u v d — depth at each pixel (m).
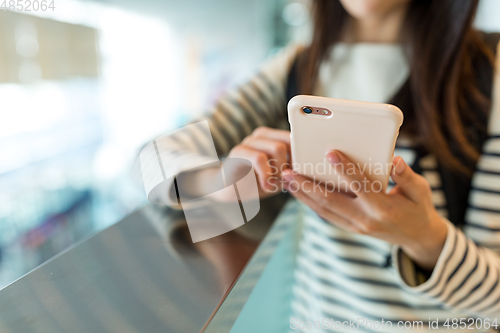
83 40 2.10
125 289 0.30
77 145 2.04
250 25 3.46
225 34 3.51
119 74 2.60
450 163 0.55
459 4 0.54
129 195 2.18
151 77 3.15
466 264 0.42
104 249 0.36
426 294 0.46
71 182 1.92
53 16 1.80
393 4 0.61
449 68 0.55
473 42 0.55
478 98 0.53
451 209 0.56
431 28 0.58
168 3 3.29
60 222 1.76
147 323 0.25
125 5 2.64
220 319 0.27
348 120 0.33
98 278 0.31
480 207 0.52
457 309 0.47
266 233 0.45
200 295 0.29
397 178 0.35
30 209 1.58
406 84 0.62
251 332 0.45
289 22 3.32
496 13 1.43
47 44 1.76
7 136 1.48
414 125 0.59
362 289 0.60
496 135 0.51
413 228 0.39
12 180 1.50
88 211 1.97
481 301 0.44
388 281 0.58
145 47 3.02
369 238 0.60
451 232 0.42
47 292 0.29
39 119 1.70
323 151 0.38
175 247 0.37
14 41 1.53
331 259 0.64
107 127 2.43
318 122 0.35
